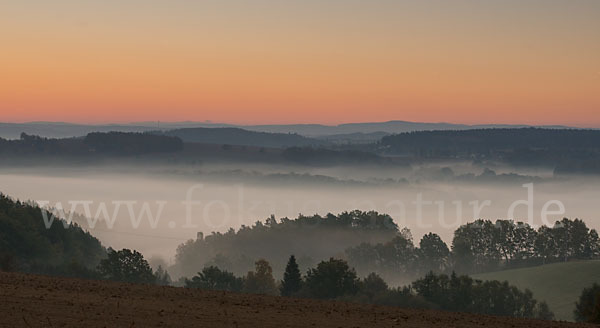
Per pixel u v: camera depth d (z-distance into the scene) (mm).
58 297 19594
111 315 17109
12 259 85812
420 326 18438
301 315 19047
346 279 85188
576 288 146875
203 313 18172
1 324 15398
